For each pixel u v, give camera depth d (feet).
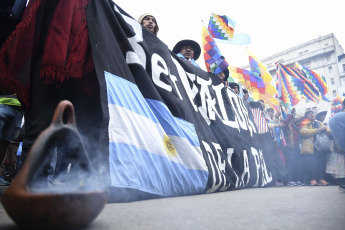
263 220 3.26
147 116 7.31
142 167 6.29
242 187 12.38
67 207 2.38
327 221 3.14
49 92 6.40
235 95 15.23
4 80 6.48
